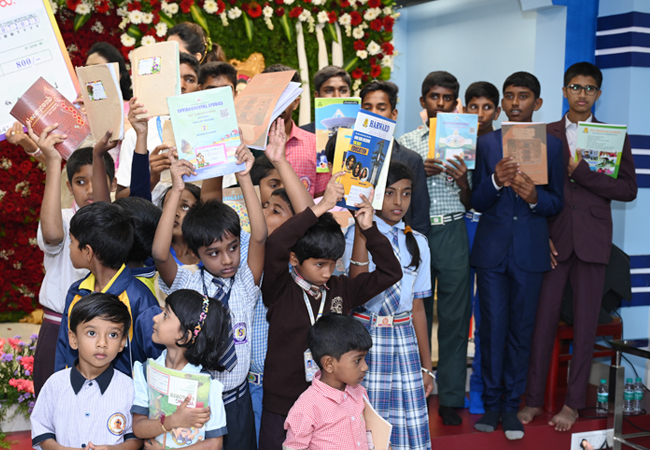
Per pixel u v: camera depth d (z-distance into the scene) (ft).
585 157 10.39
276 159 7.07
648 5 12.71
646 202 13.00
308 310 7.00
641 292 13.10
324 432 6.41
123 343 6.15
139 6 13.74
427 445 8.02
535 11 13.70
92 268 6.53
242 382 6.60
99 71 7.01
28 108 7.20
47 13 7.68
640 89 12.78
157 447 5.88
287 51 16.10
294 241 6.67
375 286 7.25
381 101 10.69
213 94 6.30
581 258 10.51
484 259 10.25
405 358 7.98
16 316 15.39
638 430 11.07
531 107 11.22
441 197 10.43
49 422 6.16
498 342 10.18
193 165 6.36
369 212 6.99
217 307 6.01
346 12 16.52
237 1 15.07
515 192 10.27
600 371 12.90
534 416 10.62
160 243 6.38
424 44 17.87
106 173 7.89
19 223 15.06
